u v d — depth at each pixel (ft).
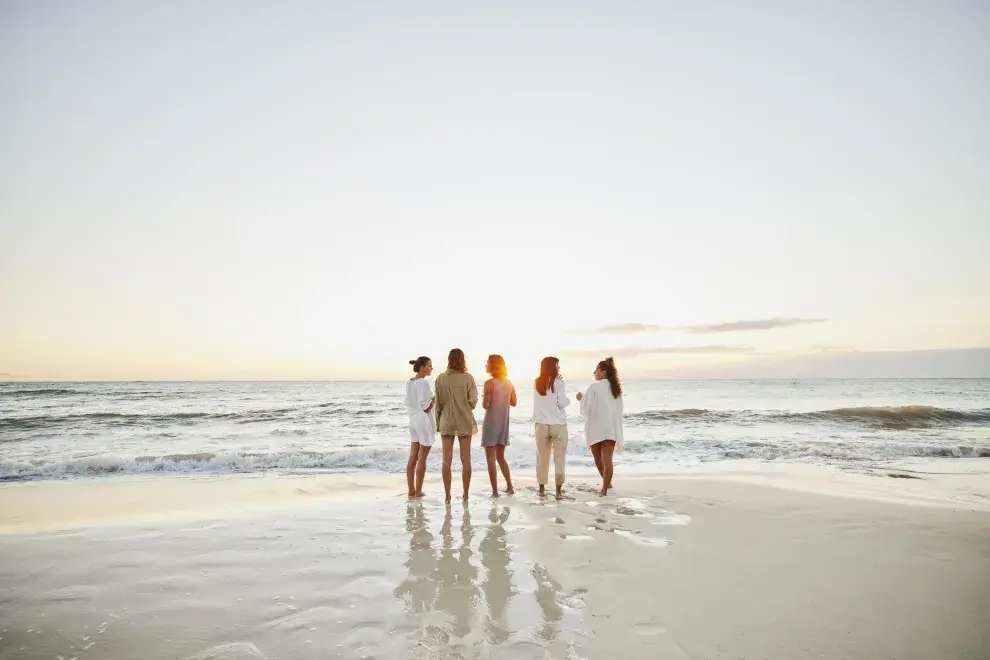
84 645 9.92
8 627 10.66
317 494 25.18
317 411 82.23
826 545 16.07
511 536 17.12
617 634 10.30
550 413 23.86
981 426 57.16
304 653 9.60
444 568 14.10
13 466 32.04
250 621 10.93
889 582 13.01
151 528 18.25
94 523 19.31
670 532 17.52
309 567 14.21
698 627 10.59
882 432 52.65
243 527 18.38
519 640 10.06
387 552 15.49
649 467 33.78
